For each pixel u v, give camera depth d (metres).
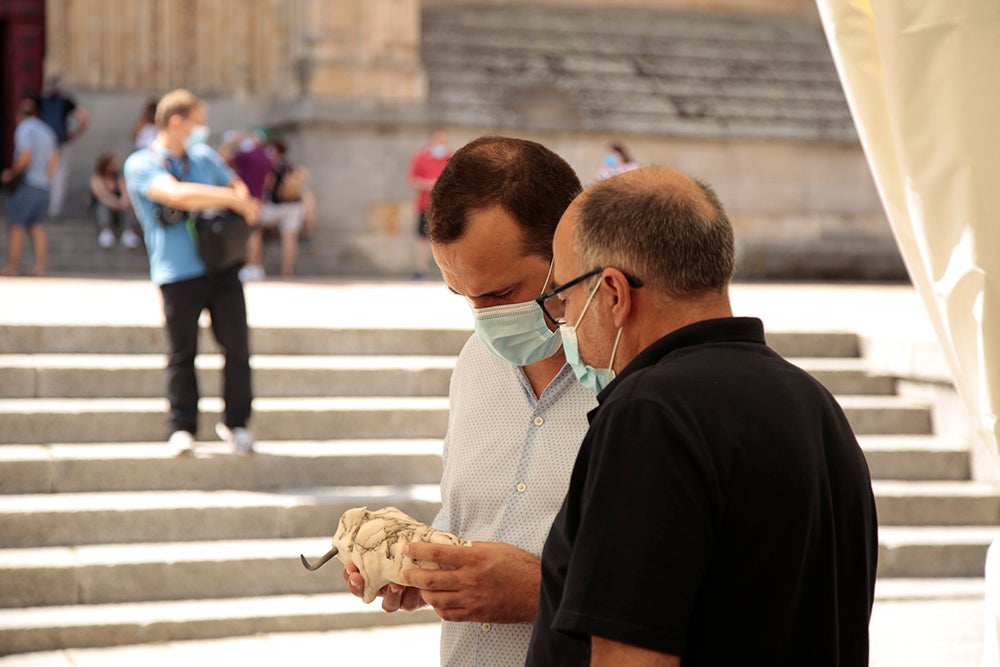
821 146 19.17
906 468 7.62
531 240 2.34
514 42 19.12
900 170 3.12
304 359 7.91
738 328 1.99
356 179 17.34
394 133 17.48
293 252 15.61
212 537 6.41
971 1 2.86
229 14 18.39
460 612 2.28
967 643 5.91
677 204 1.96
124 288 11.26
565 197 2.37
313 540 6.48
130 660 5.52
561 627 1.77
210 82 18.42
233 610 5.93
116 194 15.64
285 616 5.94
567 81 18.66
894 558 6.92
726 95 19.27
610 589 1.75
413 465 7.09
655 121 18.55
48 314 8.19
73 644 5.65
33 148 13.38
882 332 8.54
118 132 17.97
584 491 1.88
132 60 18.17
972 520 7.32
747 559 1.83
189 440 6.73
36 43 18.39
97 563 5.93
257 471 6.84
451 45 18.78
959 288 2.94
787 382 1.96
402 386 7.82
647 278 1.96
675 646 1.74
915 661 5.64
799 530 1.86
